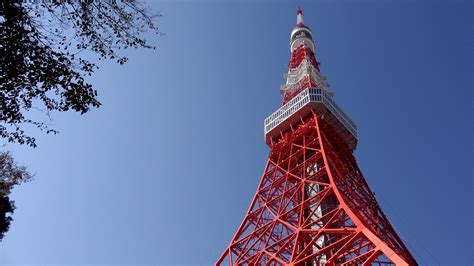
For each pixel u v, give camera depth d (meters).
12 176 22.72
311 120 86.31
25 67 14.81
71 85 15.86
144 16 16.11
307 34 120.31
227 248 69.56
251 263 65.19
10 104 15.39
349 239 57.47
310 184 76.38
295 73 105.31
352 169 83.94
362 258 55.12
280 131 92.00
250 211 75.56
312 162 79.75
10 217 23.78
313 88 90.50
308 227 67.62
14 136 16.80
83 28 15.42
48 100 15.88
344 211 62.59
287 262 59.84
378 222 68.44
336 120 89.19
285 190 74.62
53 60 15.23
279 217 69.62
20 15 14.27
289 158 81.38
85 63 15.99
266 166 83.81
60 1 14.93
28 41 14.62
